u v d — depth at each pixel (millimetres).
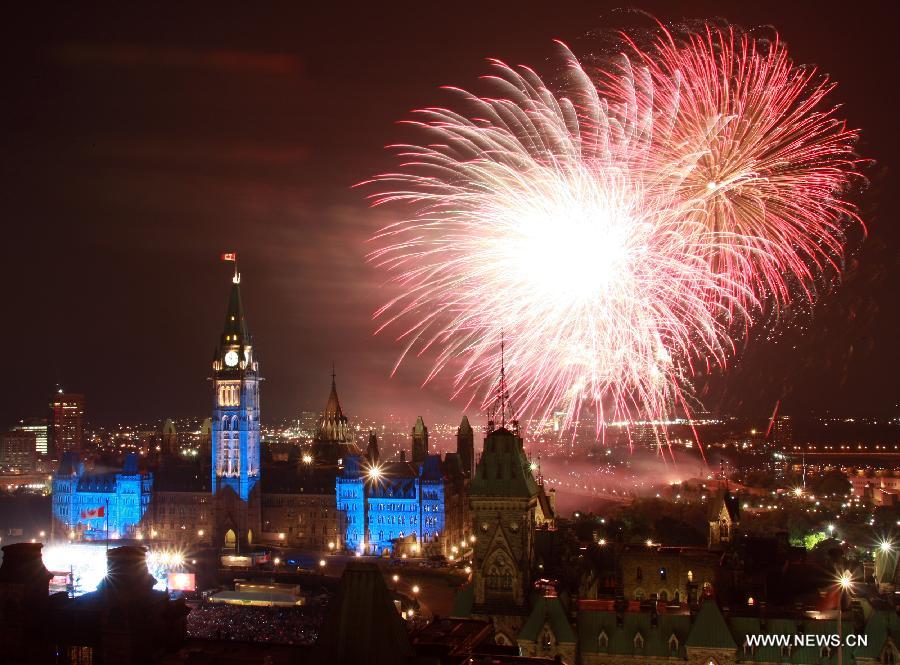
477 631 123250
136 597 103875
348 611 91250
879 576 170500
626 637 147000
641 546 196625
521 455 167500
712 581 173750
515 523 160750
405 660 90875
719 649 142000
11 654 106125
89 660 105812
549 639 147875
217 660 105500
